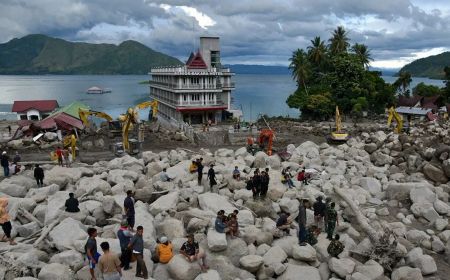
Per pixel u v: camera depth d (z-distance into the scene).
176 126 65.19
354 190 31.45
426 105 88.12
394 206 29.64
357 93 80.62
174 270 17.88
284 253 20.33
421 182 31.86
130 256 17.27
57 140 50.50
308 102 78.75
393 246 21.44
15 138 51.50
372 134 56.47
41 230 21.84
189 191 28.64
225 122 70.44
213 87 68.94
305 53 92.56
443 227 25.70
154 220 23.31
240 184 30.64
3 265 16.92
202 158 37.25
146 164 40.16
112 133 53.94
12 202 23.86
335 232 23.89
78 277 16.92
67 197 25.44
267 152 45.22
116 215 24.00
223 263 19.11
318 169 37.47
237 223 21.53
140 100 173.00
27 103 77.81
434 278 20.39
